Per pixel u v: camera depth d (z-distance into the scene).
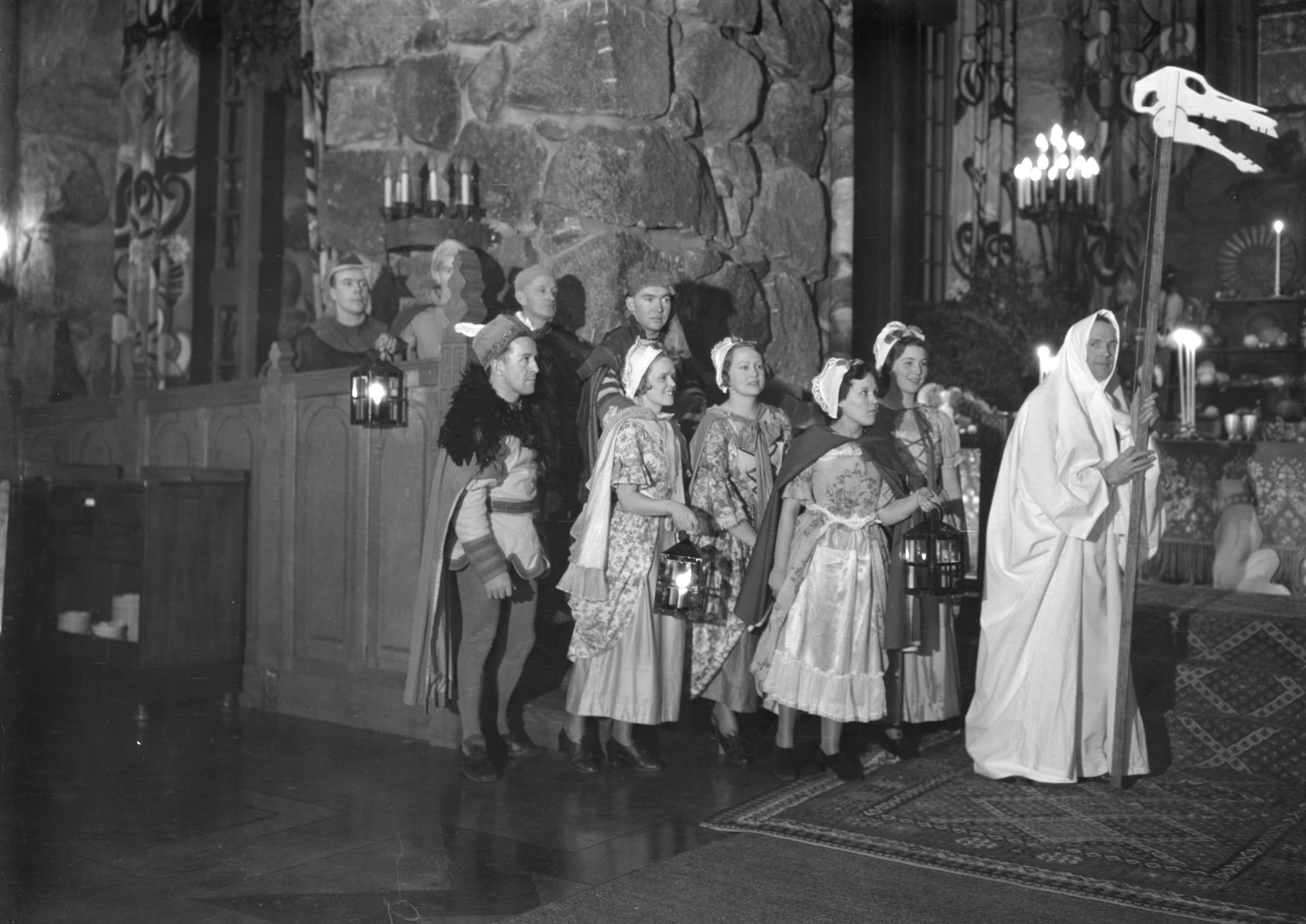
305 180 9.81
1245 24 10.10
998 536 5.02
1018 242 10.16
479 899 3.85
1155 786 4.96
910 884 3.94
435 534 5.24
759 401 6.61
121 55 10.05
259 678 6.48
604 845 4.34
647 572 5.09
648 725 5.63
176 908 3.76
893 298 9.55
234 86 10.09
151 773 5.26
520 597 5.42
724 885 3.93
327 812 4.73
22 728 5.93
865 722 5.04
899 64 9.69
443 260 6.43
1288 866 4.07
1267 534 6.75
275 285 10.12
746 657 5.36
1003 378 9.05
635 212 6.34
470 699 5.25
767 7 7.14
